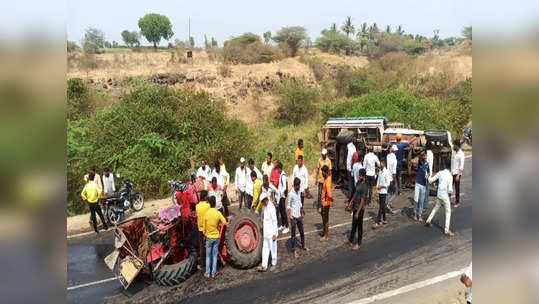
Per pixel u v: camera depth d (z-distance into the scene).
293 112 28.44
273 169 10.48
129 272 7.35
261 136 23.14
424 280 7.25
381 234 9.66
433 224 10.20
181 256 8.34
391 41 61.38
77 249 9.43
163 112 16.06
